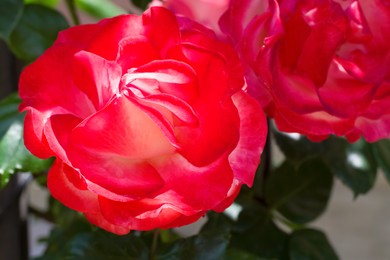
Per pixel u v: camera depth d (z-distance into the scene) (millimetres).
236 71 477
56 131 469
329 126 518
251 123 482
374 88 516
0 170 619
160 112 458
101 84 474
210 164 471
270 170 701
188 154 468
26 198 786
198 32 484
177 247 620
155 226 482
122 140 465
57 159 491
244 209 676
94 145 466
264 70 507
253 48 518
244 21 527
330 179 688
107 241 622
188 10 541
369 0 524
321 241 679
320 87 516
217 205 484
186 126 470
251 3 526
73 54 486
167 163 474
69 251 627
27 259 771
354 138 541
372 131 533
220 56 469
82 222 757
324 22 504
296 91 515
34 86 488
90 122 462
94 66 473
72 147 464
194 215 484
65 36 502
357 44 526
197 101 471
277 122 529
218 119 469
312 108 513
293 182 688
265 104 521
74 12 720
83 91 482
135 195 464
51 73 487
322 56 507
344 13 513
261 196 691
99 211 492
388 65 521
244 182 483
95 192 472
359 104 518
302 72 510
